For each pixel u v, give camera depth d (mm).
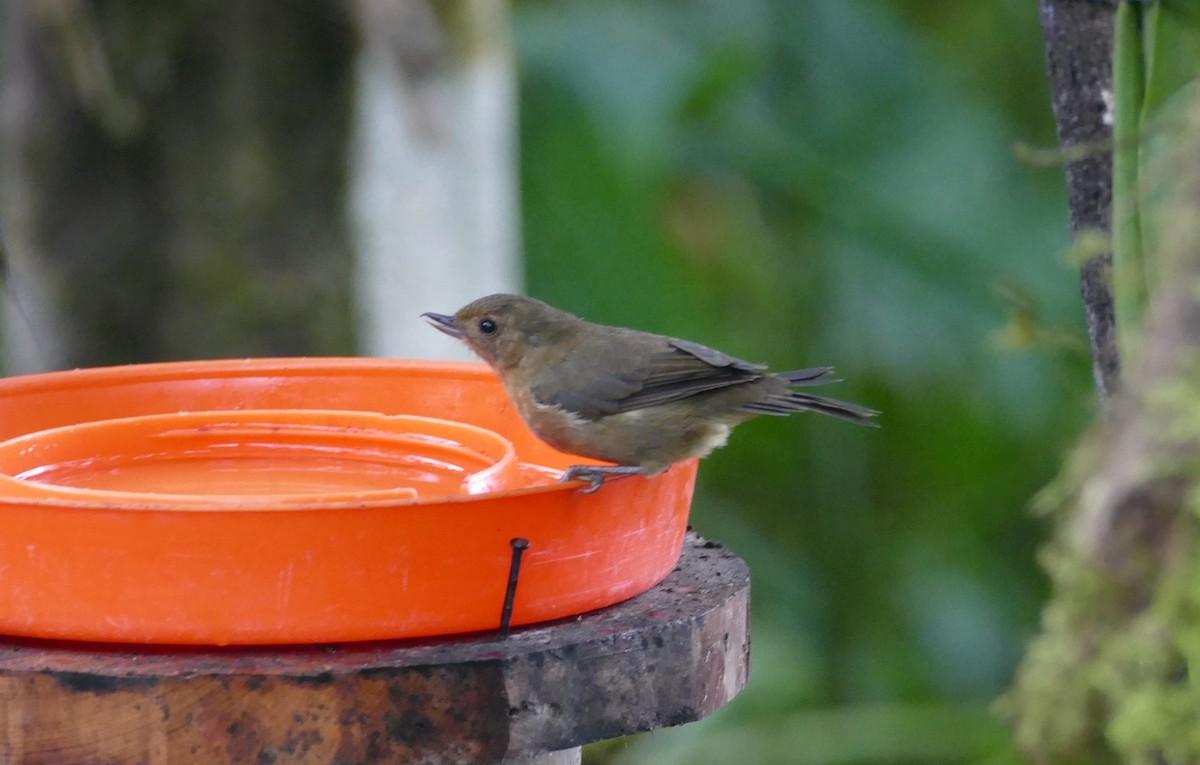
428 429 7609
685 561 7016
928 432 14562
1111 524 3883
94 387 8062
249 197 12672
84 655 5559
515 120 13273
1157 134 5281
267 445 7676
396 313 12633
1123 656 3844
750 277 14430
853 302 14414
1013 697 4164
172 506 5434
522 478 8484
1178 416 3760
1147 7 5500
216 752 5301
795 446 14727
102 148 12664
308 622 5543
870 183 14547
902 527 14719
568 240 13352
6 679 5363
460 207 12445
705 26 14445
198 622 5531
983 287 14312
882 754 11727
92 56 12039
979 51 15898
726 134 14406
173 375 8242
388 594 5578
